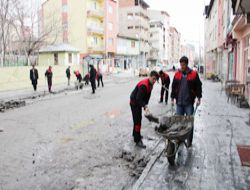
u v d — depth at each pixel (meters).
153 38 85.06
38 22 30.27
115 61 54.44
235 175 4.77
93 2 47.31
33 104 14.12
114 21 51.88
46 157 6.07
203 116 9.84
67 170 5.38
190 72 6.20
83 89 22.09
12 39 30.95
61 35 43.94
